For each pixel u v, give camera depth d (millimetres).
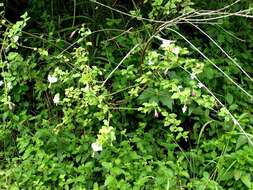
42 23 2383
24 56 2316
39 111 2109
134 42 1999
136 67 1991
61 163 1769
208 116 1800
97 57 2102
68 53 2102
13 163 1883
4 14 2408
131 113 1880
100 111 1790
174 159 1707
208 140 1780
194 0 2314
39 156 1764
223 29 2174
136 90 1767
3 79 2111
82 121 1839
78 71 1945
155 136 1845
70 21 2391
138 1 2379
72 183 1721
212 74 1922
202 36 2293
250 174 1589
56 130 1808
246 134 1579
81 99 1773
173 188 1576
